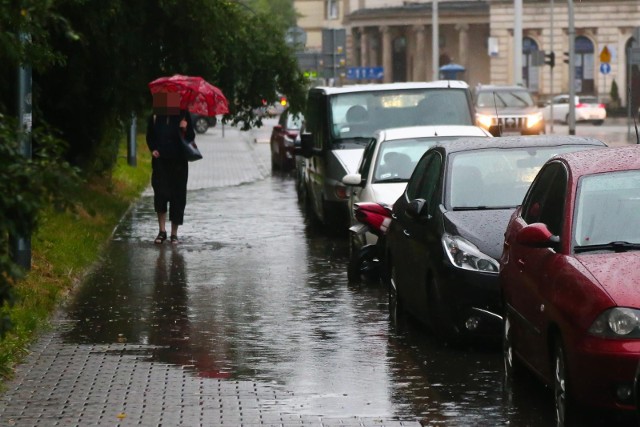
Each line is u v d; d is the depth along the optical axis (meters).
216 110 26.55
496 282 14.42
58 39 26.28
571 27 78.69
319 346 15.40
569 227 11.88
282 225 29.91
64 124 30.31
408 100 29.09
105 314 17.64
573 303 10.94
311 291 19.84
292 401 12.55
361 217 20.72
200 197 37.91
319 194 29.06
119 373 13.78
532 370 12.48
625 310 10.55
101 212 29.16
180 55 29.66
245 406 12.34
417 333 16.19
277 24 33.44
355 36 170.75
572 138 17.33
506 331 13.52
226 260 23.55
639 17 138.50
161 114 25.83
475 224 15.16
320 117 29.34
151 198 36.81
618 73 139.38
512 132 62.53
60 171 8.62
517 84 83.00
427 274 15.40
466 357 14.62
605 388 10.53
